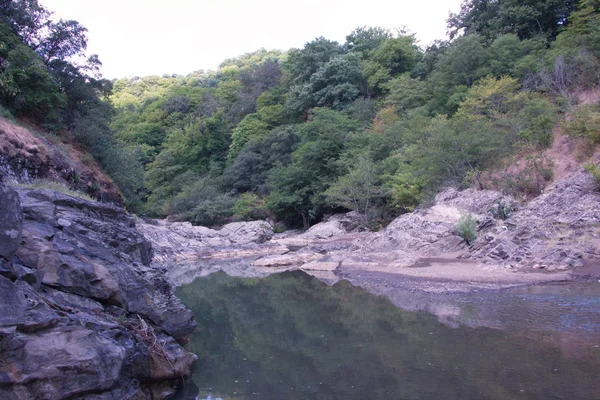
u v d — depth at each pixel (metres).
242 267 31.69
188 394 9.40
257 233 48.62
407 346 11.86
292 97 69.94
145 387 8.55
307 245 40.09
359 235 42.28
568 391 8.41
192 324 11.05
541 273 19.61
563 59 38.47
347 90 62.94
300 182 52.44
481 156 33.84
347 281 22.95
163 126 86.50
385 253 27.86
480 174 33.12
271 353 12.26
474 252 25.09
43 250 7.97
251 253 39.03
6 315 6.12
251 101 82.38
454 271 21.67
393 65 62.81
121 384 7.47
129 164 39.88
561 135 32.00
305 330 14.62
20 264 7.52
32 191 10.68
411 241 28.48
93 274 8.65
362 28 76.56
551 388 8.59
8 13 30.67
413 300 17.33
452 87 48.47
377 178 44.16
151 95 124.19
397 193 37.81
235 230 49.75
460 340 11.94
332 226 46.09
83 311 7.95
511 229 24.88
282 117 72.19
